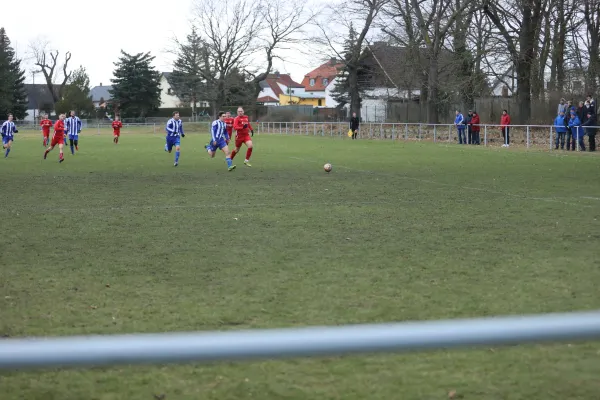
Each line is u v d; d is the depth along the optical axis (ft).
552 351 20.35
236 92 334.24
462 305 25.29
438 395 17.30
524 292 27.12
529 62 167.94
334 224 44.65
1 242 38.47
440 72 192.03
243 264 32.76
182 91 391.24
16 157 118.93
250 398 17.28
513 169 87.76
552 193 61.93
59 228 43.29
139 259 33.94
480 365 19.34
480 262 32.78
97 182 73.46
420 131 171.22
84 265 32.60
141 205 54.54
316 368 19.20
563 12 168.96
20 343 4.38
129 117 402.72
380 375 18.67
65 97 413.80
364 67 264.52
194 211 50.98
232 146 151.02
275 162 102.99
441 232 41.45
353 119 196.65
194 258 34.12
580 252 34.99
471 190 64.69
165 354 4.39
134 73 399.85
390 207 52.95
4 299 26.45
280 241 38.68
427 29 189.37
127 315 24.31
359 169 89.71
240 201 56.95
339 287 28.14
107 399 17.29
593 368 19.01
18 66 422.82
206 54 320.50
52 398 17.37
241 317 23.98
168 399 17.24
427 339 4.55
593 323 4.58
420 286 28.19
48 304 25.77
